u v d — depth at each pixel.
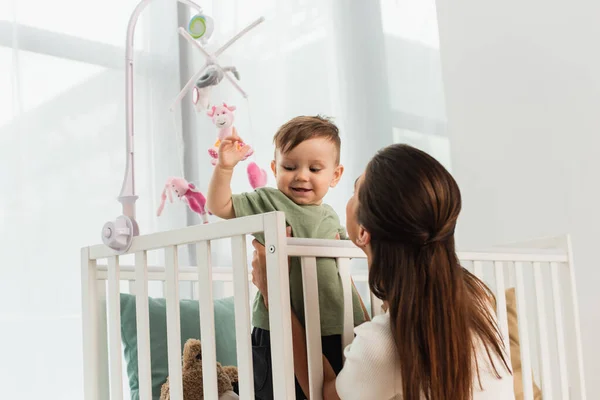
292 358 1.03
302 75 2.46
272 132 2.36
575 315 1.86
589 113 2.29
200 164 2.19
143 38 2.14
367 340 1.06
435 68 2.72
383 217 1.05
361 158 2.54
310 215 1.31
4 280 1.80
